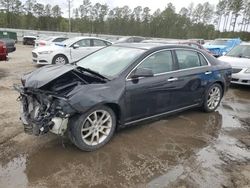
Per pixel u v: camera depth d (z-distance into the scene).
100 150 4.07
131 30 65.69
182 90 5.20
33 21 64.38
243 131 5.12
